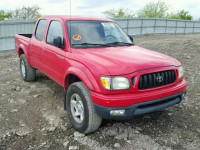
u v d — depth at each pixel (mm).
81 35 4281
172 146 3262
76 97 3582
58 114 4309
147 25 21859
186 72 7051
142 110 3221
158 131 3672
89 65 3330
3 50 13031
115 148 3213
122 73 3119
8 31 13039
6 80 6625
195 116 4180
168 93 3396
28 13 26172
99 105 3121
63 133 3633
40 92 5516
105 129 3719
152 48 11781
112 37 4582
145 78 3230
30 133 3629
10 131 3684
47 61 4797
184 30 26672
